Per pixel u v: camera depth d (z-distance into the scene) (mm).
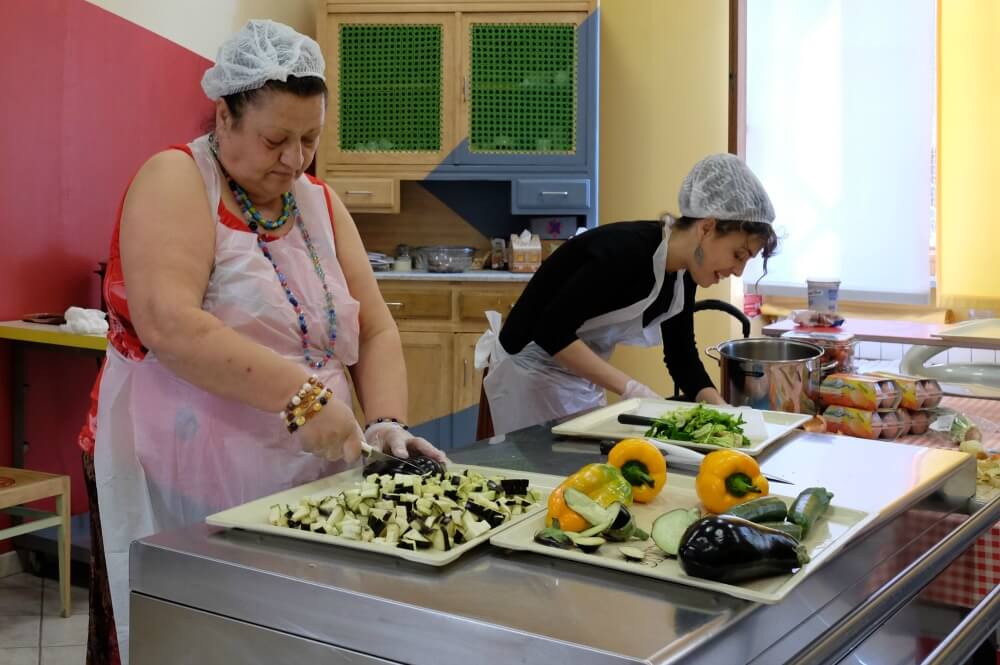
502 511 1081
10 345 3174
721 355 1893
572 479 1078
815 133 4934
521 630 776
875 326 2857
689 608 835
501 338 2502
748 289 5219
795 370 1784
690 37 4555
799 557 892
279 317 1518
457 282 4238
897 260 4789
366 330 1704
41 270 3266
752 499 1101
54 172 3293
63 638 2697
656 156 4613
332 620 877
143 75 3664
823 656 921
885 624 1065
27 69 3166
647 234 2193
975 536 1279
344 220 1708
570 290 2154
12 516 3217
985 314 4512
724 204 2033
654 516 1143
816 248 5000
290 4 4645
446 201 4809
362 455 1420
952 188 4539
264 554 974
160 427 1507
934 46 4598
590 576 920
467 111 4344
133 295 1387
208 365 1351
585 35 4309
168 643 992
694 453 1393
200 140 1523
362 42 4387
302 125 1425
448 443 4297
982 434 1803
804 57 4918
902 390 1778
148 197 1417
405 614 833
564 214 4488
